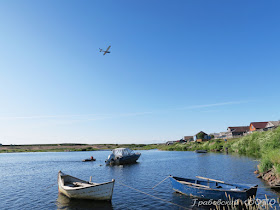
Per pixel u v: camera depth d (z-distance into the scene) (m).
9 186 26.34
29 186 26.17
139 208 15.75
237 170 31.05
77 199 18.59
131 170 38.16
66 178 22.08
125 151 51.97
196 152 80.56
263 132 53.16
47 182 28.80
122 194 20.17
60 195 20.75
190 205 15.82
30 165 53.09
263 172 24.50
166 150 116.12
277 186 19.05
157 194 19.64
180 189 18.95
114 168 42.41
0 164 57.75
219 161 44.38
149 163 49.22
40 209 16.39
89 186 17.75
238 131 101.00
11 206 17.58
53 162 59.84
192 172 32.41
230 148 70.19
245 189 15.59
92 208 16.06
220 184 18.05
